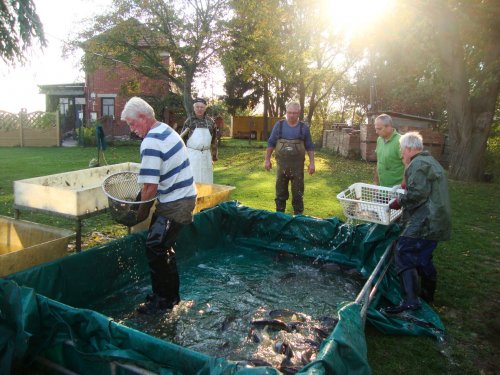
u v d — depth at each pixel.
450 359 3.23
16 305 2.72
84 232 6.04
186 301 4.08
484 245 6.02
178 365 2.31
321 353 2.22
